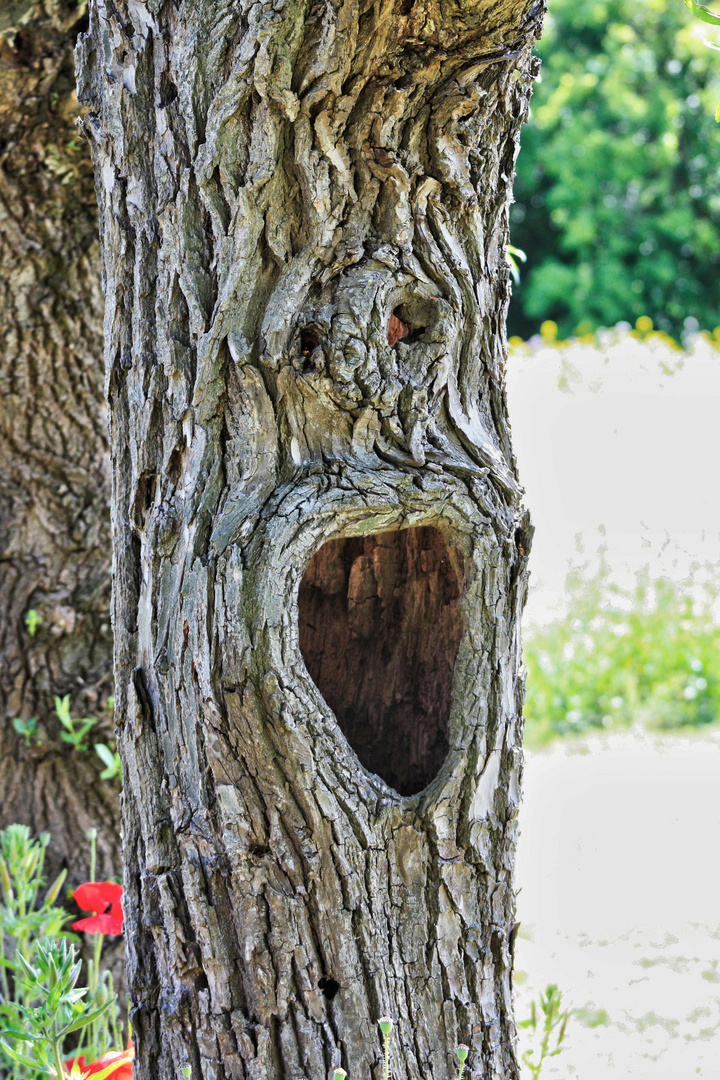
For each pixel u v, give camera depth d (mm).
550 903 5223
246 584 2037
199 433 2146
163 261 2203
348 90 2111
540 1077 3566
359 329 2098
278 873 2066
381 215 2184
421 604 2451
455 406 2264
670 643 8117
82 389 3801
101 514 3855
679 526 8633
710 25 2332
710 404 8781
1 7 3236
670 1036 3922
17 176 3619
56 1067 2369
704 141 18719
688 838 5828
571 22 18719
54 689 3789
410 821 2146
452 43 2115
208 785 2102
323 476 2084
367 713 2494
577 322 18312
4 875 3332
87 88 2332
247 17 2078
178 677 2131
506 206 2410
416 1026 2129
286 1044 2064
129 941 2266
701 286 19219
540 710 7656
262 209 2107
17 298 3701
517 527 2311
